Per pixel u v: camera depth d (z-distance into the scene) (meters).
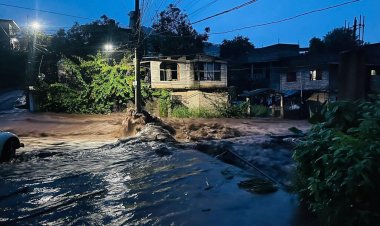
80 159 9.59
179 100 32.41
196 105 32.62
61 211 4.86
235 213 4.43
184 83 32.81
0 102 32.25
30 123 21.38
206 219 4.27
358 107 3.52
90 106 29.80
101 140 16.61
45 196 5.71
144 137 13.82
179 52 40.47
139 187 6.10
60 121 22.95
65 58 30.70
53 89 29.03
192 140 17.17
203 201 5.02
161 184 6.23
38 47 35.25
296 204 4.57
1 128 19.23
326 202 3.31
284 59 42.28
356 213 3.04
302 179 4.18
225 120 28.09
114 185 6.36
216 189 5.63
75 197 5.59
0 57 40.84
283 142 8.97
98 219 4.48
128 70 31.22
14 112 27.22
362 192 3.01
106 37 38.12
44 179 7.02
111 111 30.58
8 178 7.13
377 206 3.00
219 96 33.97
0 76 40.38
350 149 3.01
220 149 9.02
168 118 27.41
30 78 30.55
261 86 46.28
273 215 4.27
